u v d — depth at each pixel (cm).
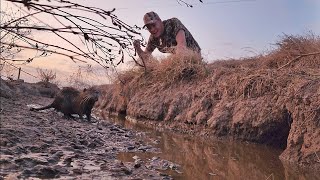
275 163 445
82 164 334
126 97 965
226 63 809
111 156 397
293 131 471
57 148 382
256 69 666
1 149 334
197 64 813
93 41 232
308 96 469
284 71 593
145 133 644
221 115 631
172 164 392
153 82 895
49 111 698
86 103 671
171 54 879
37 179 274
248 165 429
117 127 657
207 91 709
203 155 474
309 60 615
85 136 487
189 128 697
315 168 416
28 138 399
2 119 489
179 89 795
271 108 555
